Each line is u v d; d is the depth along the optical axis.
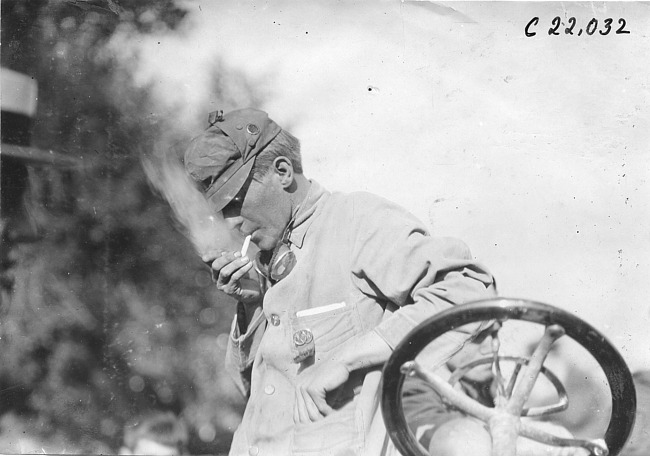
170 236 3.29
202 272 3.31
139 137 3.24
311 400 2.46
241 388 2.90
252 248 3.16
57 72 3.25
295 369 2.57
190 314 3.31
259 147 2.65
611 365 1.86
